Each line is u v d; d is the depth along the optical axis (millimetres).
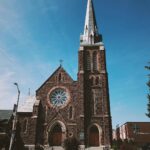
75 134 53219
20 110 55250
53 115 55375
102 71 58062
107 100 55125
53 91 57844
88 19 69938
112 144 54156
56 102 56906
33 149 50094
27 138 51406
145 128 73250
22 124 53469
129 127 73750
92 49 62062
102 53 60531
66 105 56219
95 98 55562
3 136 45625
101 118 53500
